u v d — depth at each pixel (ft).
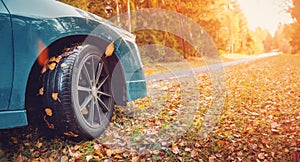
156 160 6.35
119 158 6.27
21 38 4.99
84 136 6.28
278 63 49.67
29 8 5.32
